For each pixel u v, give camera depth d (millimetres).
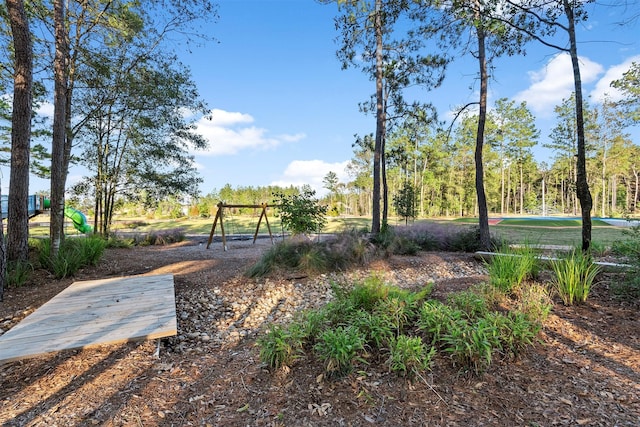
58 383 2119
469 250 7836
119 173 9570
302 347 2373
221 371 2309
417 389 1959
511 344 2248
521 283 3516
